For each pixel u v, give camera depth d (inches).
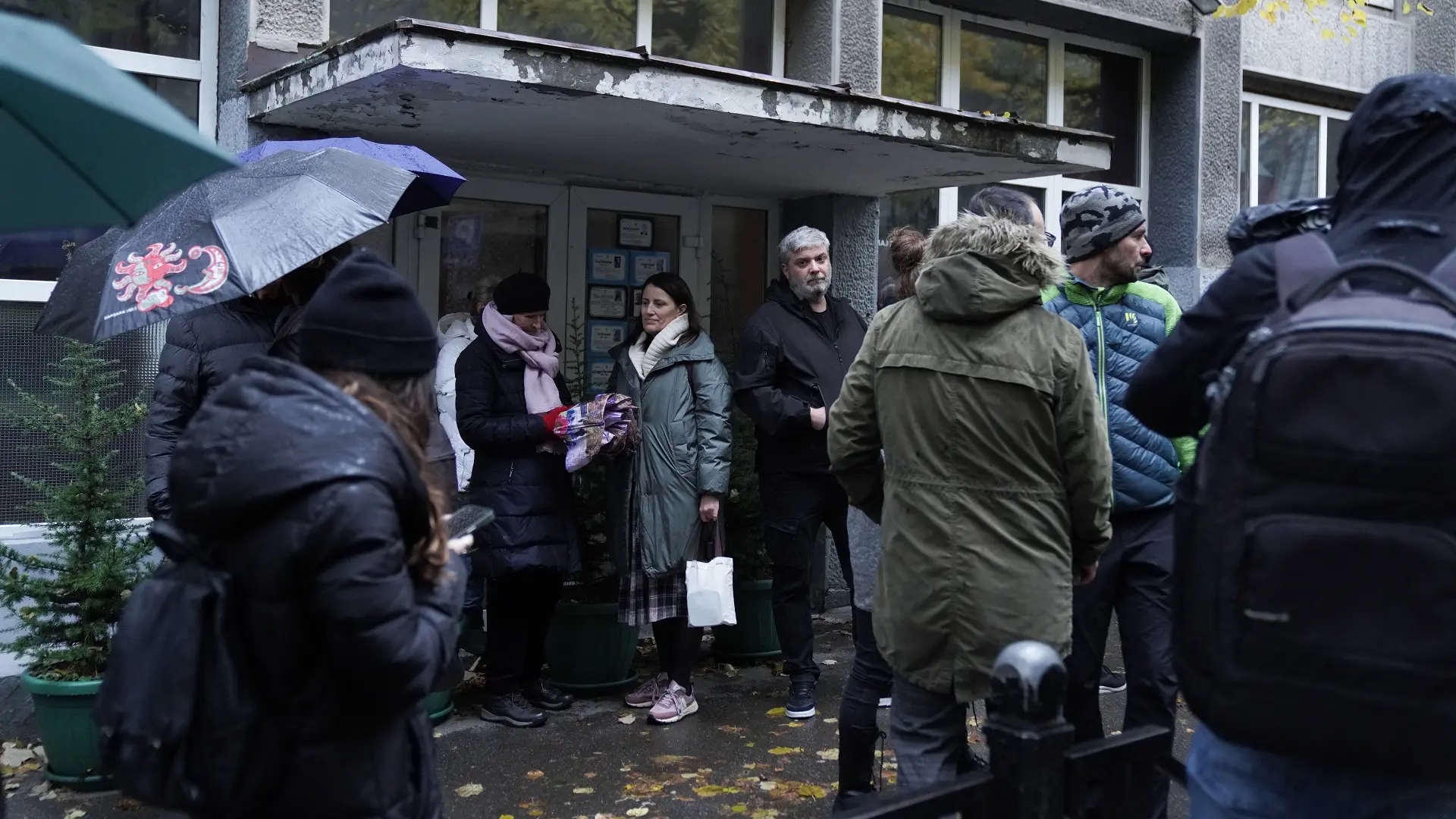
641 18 231.9
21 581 152.9
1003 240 110.3
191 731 68.6
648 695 193.0
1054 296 137.8
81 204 80.8
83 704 149.8
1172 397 85.4
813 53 248.1
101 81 73.0
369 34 153.1
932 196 282.0
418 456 75.7
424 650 71.4
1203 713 72.7
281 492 67.5
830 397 185.8
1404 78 78.8
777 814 152.2
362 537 67.9
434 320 225.6
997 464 109.7
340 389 73.9
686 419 184.2
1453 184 76.4
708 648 228.2
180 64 195.2
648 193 247.3
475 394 177.0
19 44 69.8
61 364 160.7
